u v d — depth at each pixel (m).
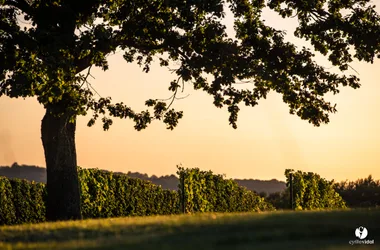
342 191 44.12
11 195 27.05
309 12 26.34
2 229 14.82
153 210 32.50
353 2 25.91
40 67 20.92
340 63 26.25
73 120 22.62
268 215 14.77
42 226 15.15
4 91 21.02
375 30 24.80
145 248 10.57
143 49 24.78
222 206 34.06
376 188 43.91
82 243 11.55
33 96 21.28
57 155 24.34
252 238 11.54
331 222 13.11
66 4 22.88
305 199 36.12
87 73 23.88
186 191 32.00
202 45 23.66
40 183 28.41
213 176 33.94
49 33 21.39
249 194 36.25
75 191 24.59
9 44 21.00
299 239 11.73
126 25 22.95
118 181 31.11
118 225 14.10
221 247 10.70
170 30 23.50
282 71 25.42
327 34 26.23
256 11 26.33
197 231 12.32
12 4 22.97
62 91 21.25
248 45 24.92
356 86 25.84
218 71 23.84
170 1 22.56
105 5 23.97
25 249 11.31
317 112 26.00
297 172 35.94
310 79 25.39
